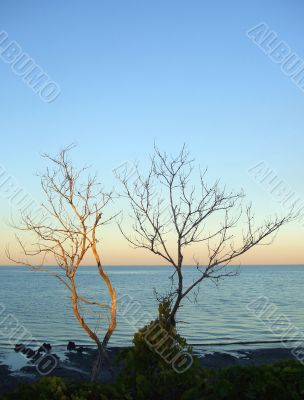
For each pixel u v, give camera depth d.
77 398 6.96
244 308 54.34
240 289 92.62
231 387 7.18
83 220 8.95
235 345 32.16
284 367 7.71
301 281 132.25
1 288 93.81
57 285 103.81
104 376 18.97
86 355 27.77
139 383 7.44
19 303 60.12
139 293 75.88
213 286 100.81
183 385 7.49
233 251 9.15
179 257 8.91
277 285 109.06
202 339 34.47
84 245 8.96
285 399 7.02
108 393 7.23
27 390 7.12
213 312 50.06
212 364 25.44
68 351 28.97
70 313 46.69
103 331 35.53
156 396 7.48
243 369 7.49
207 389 7.36
